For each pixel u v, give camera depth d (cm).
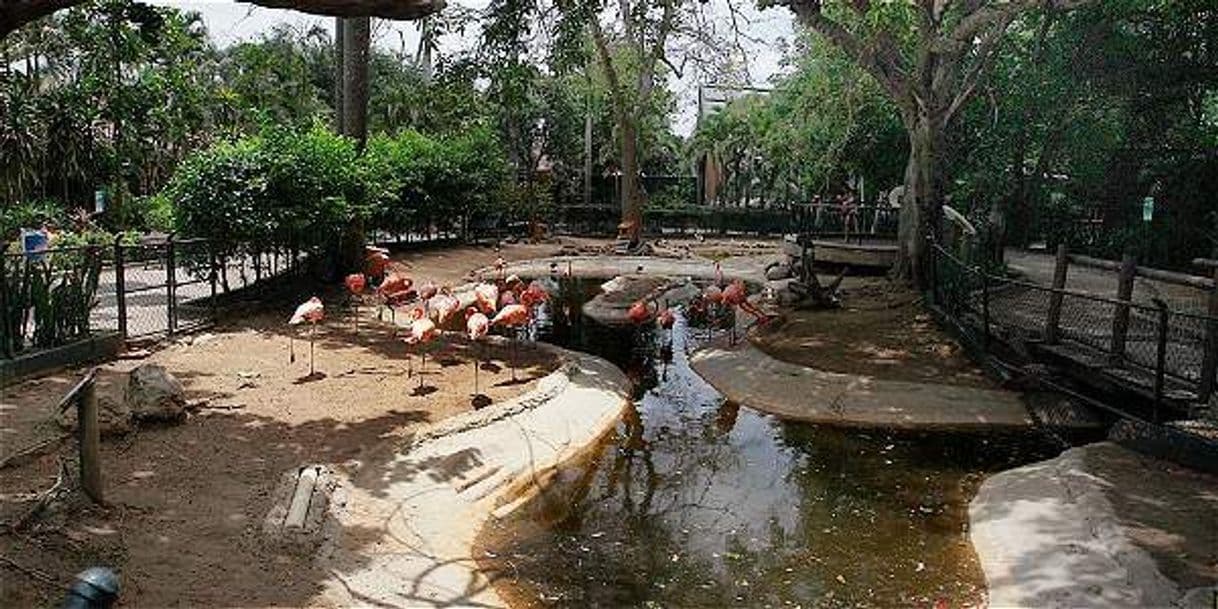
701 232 2959
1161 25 1752
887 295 1577
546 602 560
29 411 758
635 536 669
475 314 945
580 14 1333
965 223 1553
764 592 584
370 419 817
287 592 508
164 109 1783
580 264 2098
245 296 1329
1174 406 766
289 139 1341
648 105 2867
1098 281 1527
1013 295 1251
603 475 800
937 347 1196
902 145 2430
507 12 1308
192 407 812
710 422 967
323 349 1073
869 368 1109
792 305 1512
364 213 1480
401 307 1377
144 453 690
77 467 632
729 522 701
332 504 632
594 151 3409
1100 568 568
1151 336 959
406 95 2345
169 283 1083
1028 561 602
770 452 872
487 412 844
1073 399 938
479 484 726
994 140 2094
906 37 1586
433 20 1320
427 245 2216
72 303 927
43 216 1728
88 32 1151
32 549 504
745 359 1169
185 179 1217
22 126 1861
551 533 668
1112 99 1850
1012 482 755
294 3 513
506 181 2630
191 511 593
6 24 509
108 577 265
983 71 1515
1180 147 1841
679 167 3744
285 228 1288
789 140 2836
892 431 937
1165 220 1847
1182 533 606
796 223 2258
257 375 936
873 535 680
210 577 511
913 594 584
